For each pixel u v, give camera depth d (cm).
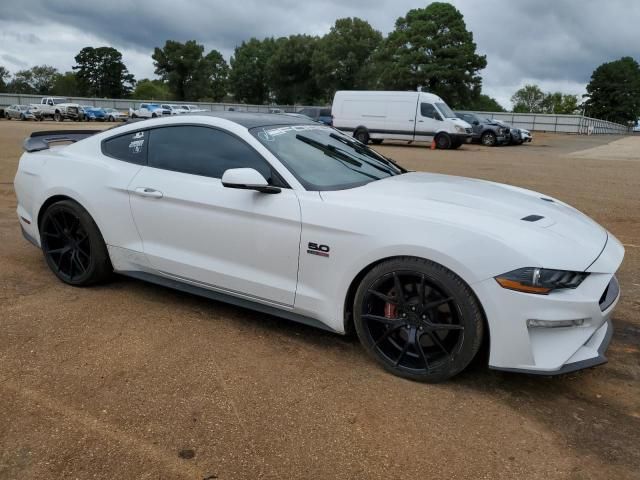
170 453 233
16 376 291
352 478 221
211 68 8706
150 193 368
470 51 5222
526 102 11819
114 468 223
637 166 1481
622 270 497
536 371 265
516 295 261
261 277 335
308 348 333
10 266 468
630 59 10312
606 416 269
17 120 4372
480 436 250
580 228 305
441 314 286
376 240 290
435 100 2291
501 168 1395
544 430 256
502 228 274
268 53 8362
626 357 331
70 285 425
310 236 311
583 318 266
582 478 224
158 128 389
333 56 6844
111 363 307
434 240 275
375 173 376
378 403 275
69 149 433
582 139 3684
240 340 341
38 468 222
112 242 396
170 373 298
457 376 303
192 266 360
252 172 313
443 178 390
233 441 242
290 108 6016
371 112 2414
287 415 262
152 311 382
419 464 230
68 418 256
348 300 314
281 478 220
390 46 5591
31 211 437
